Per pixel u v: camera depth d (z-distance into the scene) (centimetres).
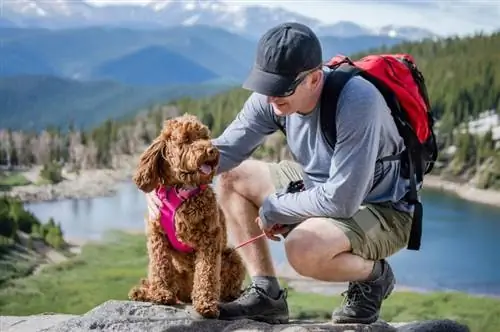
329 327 316
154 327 309
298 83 288
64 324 317
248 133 330
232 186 338
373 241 309
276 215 313
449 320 345
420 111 303
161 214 318
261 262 335
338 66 305
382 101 296
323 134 301
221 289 345
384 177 310
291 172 342
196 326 311
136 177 310
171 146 301
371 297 322
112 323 312
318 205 298
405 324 343
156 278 335
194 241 316
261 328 310
